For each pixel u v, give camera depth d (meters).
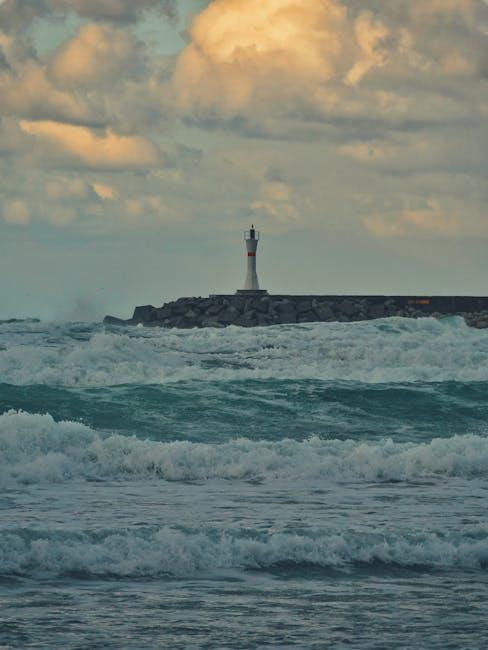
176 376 90.06
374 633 29.36
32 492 51.50
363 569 37.47
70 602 32.06
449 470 59.44
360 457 59.59
